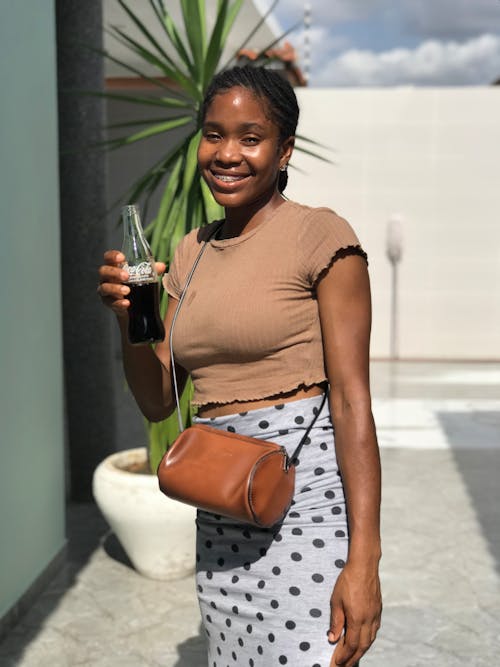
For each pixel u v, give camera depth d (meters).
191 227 3.42
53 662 2.92
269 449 1.48
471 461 5.81
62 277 4.63
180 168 3.61
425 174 10.73
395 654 2.99
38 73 3.44
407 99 10.66
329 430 1.56
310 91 10.74
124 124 3.73
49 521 3.62
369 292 1.51
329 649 1.49
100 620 3.25
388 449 6.18
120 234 10.66
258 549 1.55
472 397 8.29
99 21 4.58
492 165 10.66
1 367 3.02
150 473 3.78
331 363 1.48
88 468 4.73
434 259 10.84
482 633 3.17
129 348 1.74
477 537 4.24
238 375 1.56
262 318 1.50
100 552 3.98
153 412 1.82
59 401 3.76
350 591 1.44
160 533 3.49
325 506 1.54
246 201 1.55
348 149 10.78
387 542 4.16
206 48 3.75
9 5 3.09
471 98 10.60
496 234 10.73
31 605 3.36
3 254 3.03
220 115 1.53
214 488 1.47
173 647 3.04
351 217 10.88
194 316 1.58
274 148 1.55
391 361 10.80
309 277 1.50
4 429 3.05
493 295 10.81
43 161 3.51
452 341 10.93
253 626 1.56
